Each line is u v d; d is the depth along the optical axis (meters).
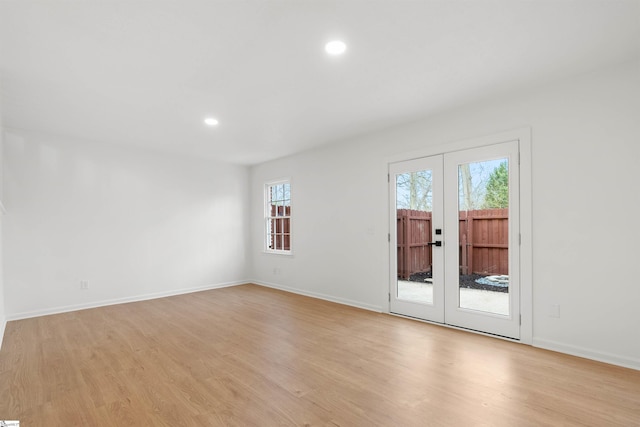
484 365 2.68
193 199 5.96
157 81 2.87
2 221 4.02
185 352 3.03
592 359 2.76
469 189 3.57
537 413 2.00
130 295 5.15
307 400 2.18
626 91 2.63
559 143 2.95
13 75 2.71
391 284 4.30
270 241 6.51
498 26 2.12
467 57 2.52
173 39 2.22
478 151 3.46
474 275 3.54
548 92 3.01
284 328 3.72
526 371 2.56
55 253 4.51
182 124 4.09
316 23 2.06
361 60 2.55
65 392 2.31
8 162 4.16
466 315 3.58
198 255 5.98
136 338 3.43
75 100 3.27
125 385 2.41
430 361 2.77
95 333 3.60
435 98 3.32
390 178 4.29
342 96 3.24
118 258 5.06
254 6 1.89
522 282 3.16
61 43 2.25
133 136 4.62
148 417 2.01
